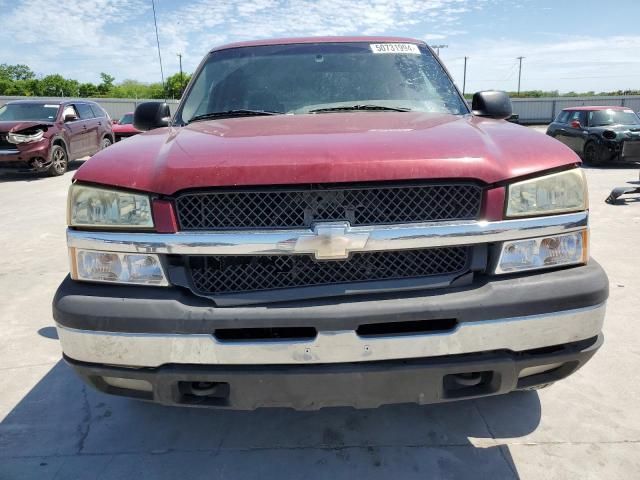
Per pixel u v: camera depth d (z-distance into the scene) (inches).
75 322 72.4
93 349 72.6
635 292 156.1
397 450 89.0
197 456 88.9
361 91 120.4
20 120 470.9
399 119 98.4
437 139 78.4
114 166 77.4
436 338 70.2
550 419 96.3
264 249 70.5
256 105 119.2
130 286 74.2
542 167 75.3
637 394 103.4
